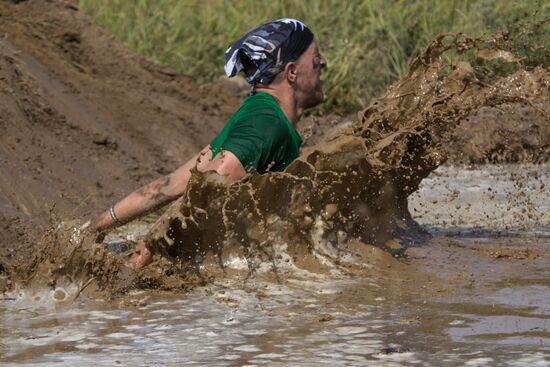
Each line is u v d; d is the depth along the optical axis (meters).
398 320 10.79
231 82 32.88
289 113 14.12
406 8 34.72
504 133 22.11
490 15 31.20
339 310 11.36
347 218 14.09
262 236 13.59
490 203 20.20
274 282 12.90
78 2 35.22
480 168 23.19
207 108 30.45
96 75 28.61
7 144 19.56
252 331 10.38
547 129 21.89
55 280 12.38
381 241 14.47
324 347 9.69
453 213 19.16
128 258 13.25
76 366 9.12
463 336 10.02
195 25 36.09
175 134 27.33
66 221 12.98
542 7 29.42
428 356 9.30
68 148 21.39
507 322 10.56
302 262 13.62
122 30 34.78
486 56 15.05
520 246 15.48
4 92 21.61
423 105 14.76
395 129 14.74
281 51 13.95
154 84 29.86
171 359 9.33
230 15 36.66
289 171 13.40
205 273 13.23
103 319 11.04
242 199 13.30
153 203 13.83
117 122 26.17
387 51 33.41
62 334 10.34
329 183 13.73
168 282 12.80
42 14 29.05
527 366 8.91
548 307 11.27
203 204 13.09
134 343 9.95
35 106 22.30
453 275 13.23
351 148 13.54
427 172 15.29
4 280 12.80
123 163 22.66
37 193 17.94
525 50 16.50
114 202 19.75
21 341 10.09
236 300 11.95
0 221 15.03
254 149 13.32
